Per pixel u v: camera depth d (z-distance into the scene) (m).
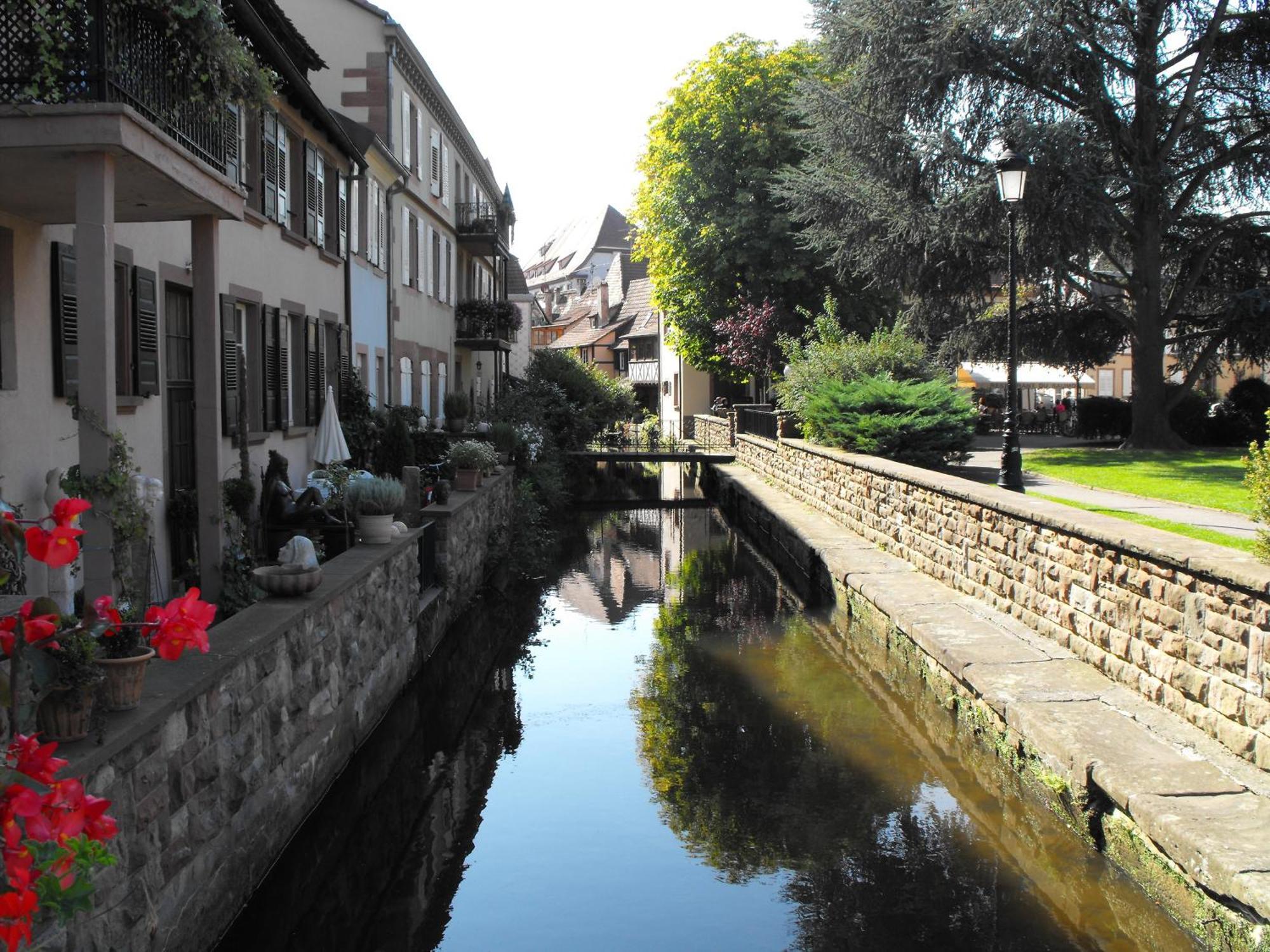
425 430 21.09
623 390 43.41
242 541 9.43
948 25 22.47
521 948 5.63
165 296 10.60
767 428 28.73
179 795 4.93
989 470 19.59
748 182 35.09
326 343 16.75
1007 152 13.27
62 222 7.88
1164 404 24.92
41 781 2.70
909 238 24.52
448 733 9.30
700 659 11.89
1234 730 6.49
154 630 3.25
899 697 10.30
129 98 6.71
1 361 7.48
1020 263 23.17
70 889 2.68
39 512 7.89
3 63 6.36
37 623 3.10
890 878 6.38
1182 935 5.37
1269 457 6.76
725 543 21.83
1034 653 9.08
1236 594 6.46
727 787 7.93
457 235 30.77
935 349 28.56
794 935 5.73
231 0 9.80
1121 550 7.94
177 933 4.90
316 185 15.73
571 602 15.26
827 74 26.91
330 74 21.45
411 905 6.10
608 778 8.16
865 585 12.64
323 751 7.44
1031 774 7.29
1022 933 5.65
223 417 11.59
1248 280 26.34
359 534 10.01
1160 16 23.05
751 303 35.19
